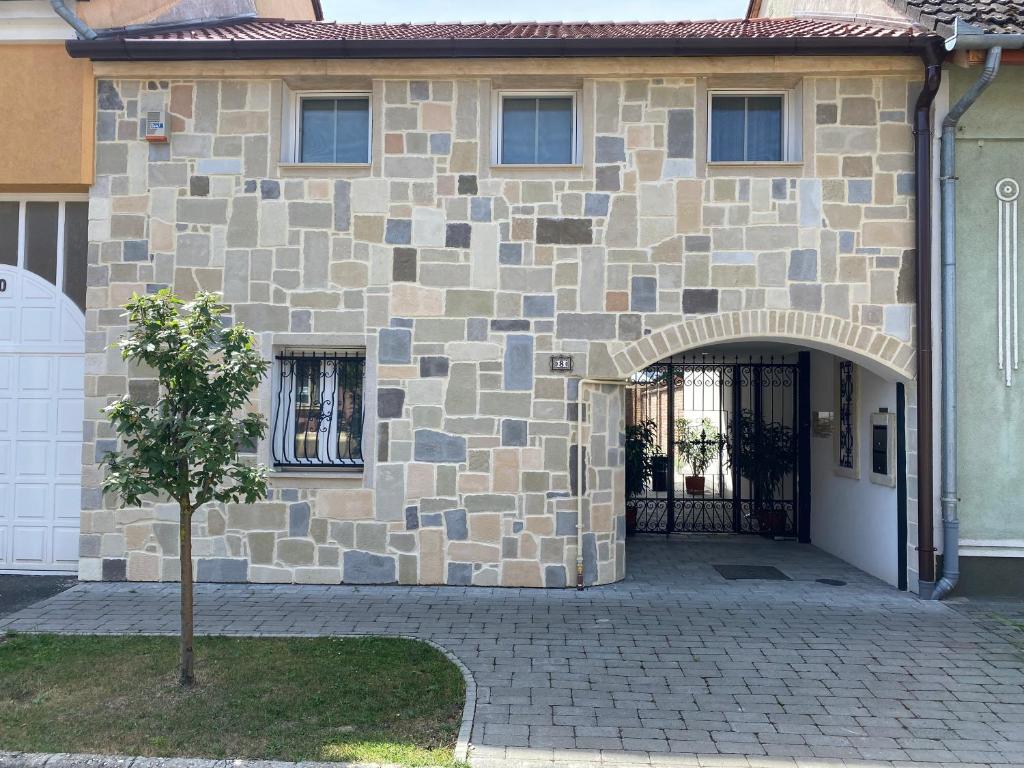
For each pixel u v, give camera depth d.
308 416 8.62
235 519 8.33
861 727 4.99
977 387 8.15
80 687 5.36
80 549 8.40
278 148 8.51
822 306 8.23
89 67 8.52
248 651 6.11
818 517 11.02
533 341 8.35
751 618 7.28
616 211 8.38
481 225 8.41
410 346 8.38
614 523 8.58
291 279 8.44
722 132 8.70
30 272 8.96
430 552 8.27
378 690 5.35
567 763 4.44
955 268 8.13
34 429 8.84
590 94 8.42
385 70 8.39
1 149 8.55
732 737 4.82
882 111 8.28
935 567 8.06
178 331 5.14
